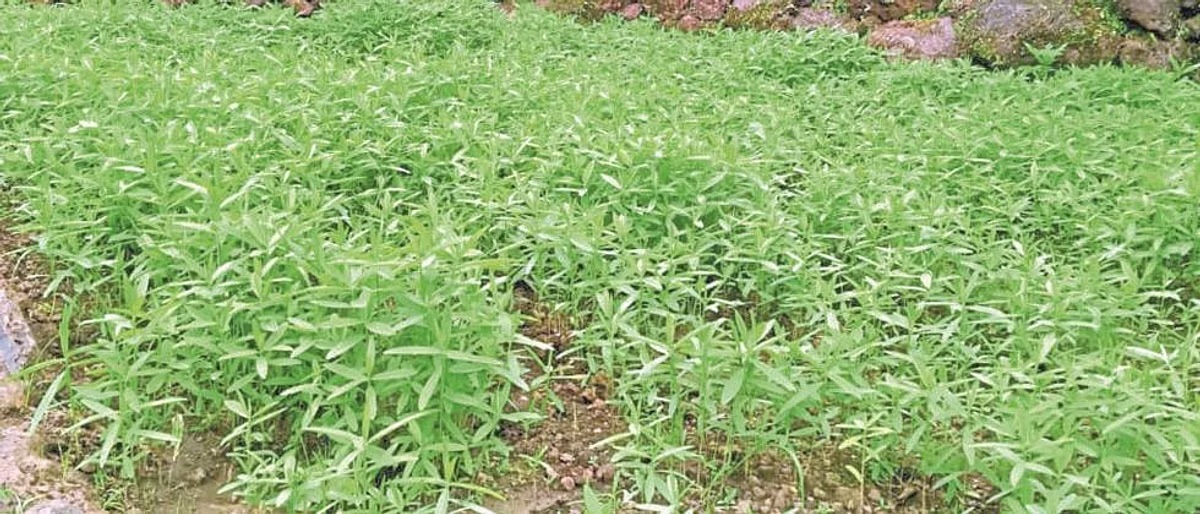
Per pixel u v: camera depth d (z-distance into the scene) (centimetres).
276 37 871
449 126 574
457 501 317
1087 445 336
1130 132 661
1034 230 566
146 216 452
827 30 921
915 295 468
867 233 513
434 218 426
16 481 328
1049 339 378
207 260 407
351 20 905
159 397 372
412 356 348
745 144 611
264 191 489
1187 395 360
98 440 356
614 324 394
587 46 911
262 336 347
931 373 344
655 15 1093
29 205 486
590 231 472
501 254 448
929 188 582
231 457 358
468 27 928
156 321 346
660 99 716
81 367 399
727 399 335
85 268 446
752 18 1051
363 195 494
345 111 602
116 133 512
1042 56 909
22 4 886
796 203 533
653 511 345
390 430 323
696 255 449
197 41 806
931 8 1011
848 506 356
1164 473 318
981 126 661
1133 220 515
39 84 603
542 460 368
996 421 342
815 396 341
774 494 359
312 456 358
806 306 439
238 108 580
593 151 536
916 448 362
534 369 426
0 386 375
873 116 714
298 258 373
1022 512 308
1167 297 488
